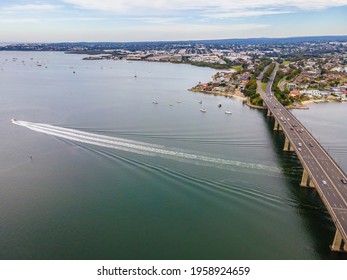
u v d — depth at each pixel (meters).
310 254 104.50
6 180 148.88
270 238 110.81
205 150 180.25
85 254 103.06
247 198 132.00
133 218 120.19
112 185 142.38
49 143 192.50
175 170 153.38
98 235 111.75
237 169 156.62
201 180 144.12
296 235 112.56
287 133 195.25
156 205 127.38
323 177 135.88
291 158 176.12
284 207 127.44
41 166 162.12
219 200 130.25
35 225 117.19
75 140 196.00
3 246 106.56
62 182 146.25
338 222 103.06
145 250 104.62
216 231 113.31
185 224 116.62
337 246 105.31
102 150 178.62
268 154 180.50
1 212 124.88
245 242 108.69
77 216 122.12
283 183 144.88
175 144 189.38
